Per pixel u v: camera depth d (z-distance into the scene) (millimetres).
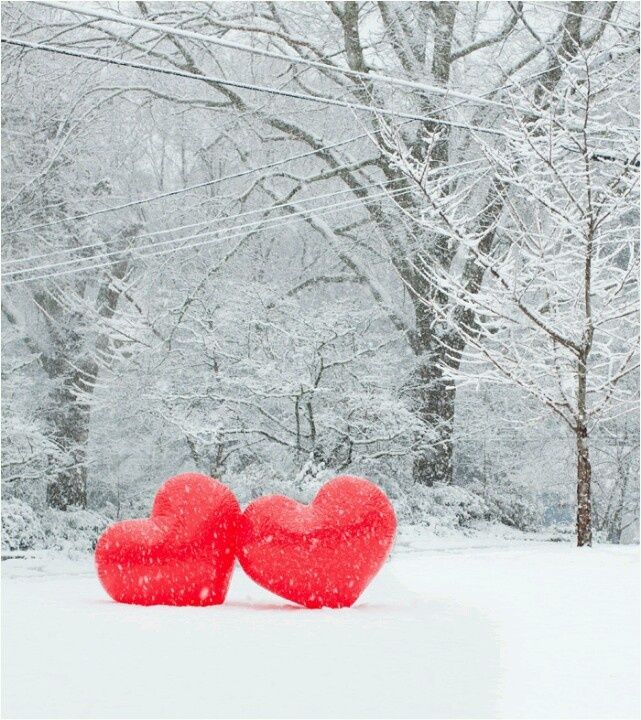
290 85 30000
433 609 6977
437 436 26469
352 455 25578
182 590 7074
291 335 24500
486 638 5863
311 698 4441
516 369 13750
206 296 26484
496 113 25281
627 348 20609
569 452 28766
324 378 25672
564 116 13969
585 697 4566
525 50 27203
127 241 29312
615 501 30266
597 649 5598
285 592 7031
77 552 21938
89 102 29141
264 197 32000
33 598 7594
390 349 29609
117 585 7137
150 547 7098
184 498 7203
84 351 28234
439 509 26438
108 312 28938
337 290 32938
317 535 7039
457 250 28109
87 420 28672
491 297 13203
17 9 26375
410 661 5188
